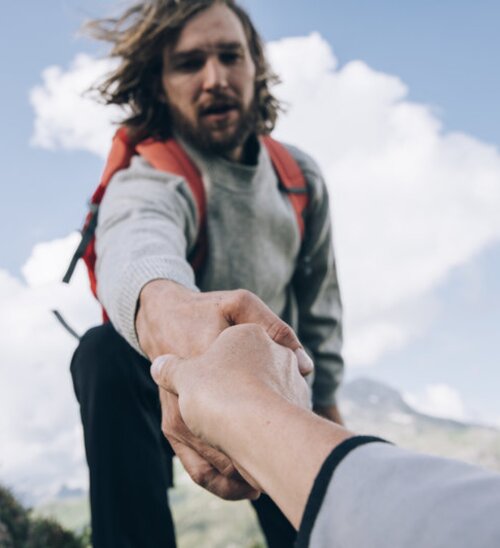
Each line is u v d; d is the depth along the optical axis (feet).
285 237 8.75
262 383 2.33
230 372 2.45
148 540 6.11
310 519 1.68
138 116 8.36
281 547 8.26
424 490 1.52
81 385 6.55
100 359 6.48
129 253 5.47
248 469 2.10
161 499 6.28
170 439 3.79
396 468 1.63
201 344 3.96
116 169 7.85
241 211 8.17
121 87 8.52
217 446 2.30
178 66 8.30
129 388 6.42
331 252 9.65
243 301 3.89
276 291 8.91
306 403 2.70
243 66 8.48
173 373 2.61
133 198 7.05
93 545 6.10
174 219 7.13
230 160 8.48
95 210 7.39
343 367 10.14
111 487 6.16
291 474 1.86
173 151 8.07
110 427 6.33
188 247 7.97
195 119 8.11
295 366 2.73
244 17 9.33
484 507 1.41
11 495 20.94
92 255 7.29
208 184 8.01
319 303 9.78
